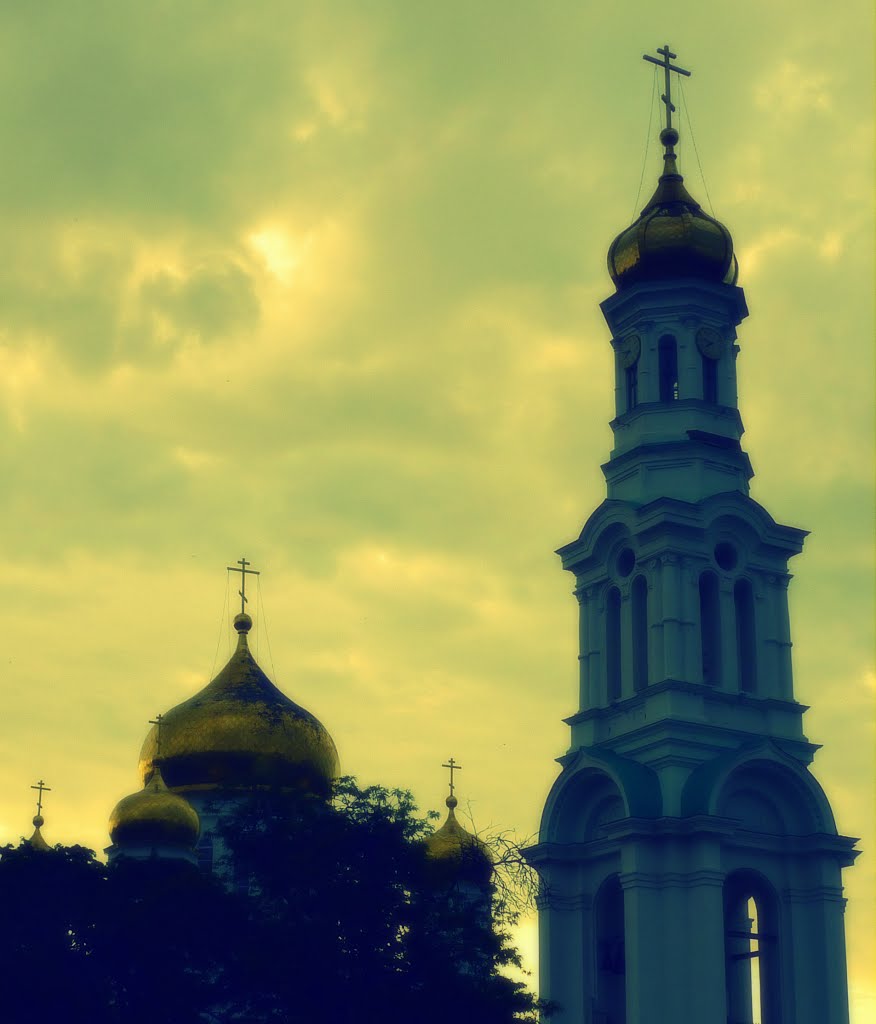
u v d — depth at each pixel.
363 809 63.03
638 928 72.62
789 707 78.50
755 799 76.31
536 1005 62.41
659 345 83.19
